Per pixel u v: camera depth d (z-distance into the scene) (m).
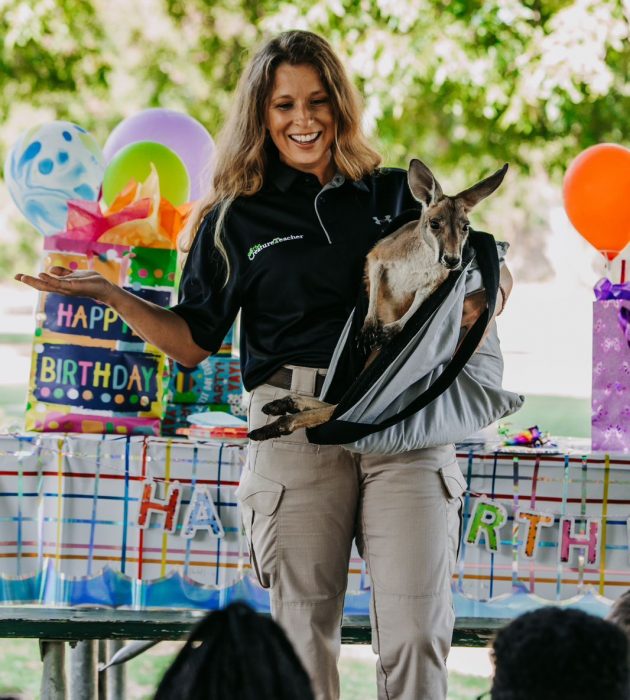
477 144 13.66
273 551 3.68
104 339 4.65
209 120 14.21
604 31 11.77
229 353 4.88
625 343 4.57
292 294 3.69
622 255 5.41
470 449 4.46
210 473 4.45
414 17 12.09
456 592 4.44
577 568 4.45
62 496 4.45
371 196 3.79
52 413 4.62
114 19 14.09
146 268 4.67
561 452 4.48
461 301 3.57
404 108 13.27
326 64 3.74
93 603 4.45
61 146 4.80
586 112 12.94
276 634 2.04
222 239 3.78
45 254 4.63
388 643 3.62
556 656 2.10
